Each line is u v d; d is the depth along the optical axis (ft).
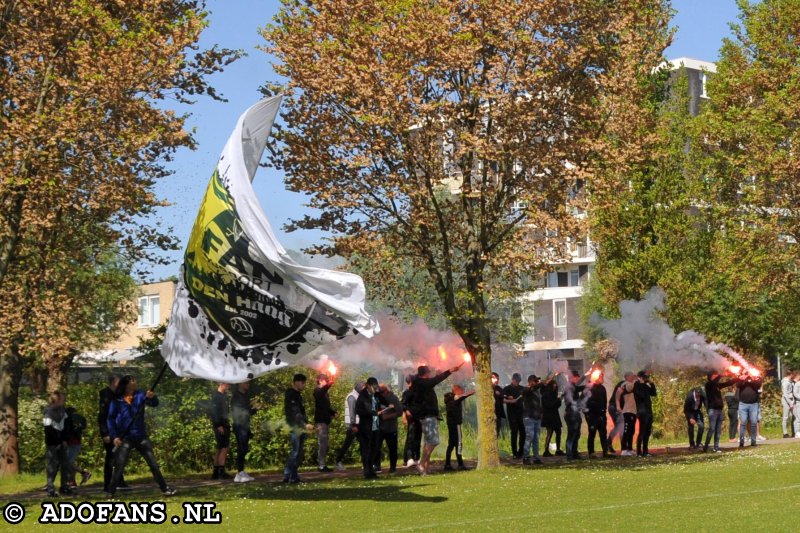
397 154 87.71
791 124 132.46
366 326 60.75
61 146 77.36
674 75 146.41
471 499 65.82
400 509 61.05
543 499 64.90
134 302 139.95
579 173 86.99
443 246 92.12
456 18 86.94
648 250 136.67
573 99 89.92
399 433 114.83
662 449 116.57
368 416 83.41
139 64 74.74
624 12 91.09
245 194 60.29
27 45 79.36
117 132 77.71
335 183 90.02
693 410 113.09
